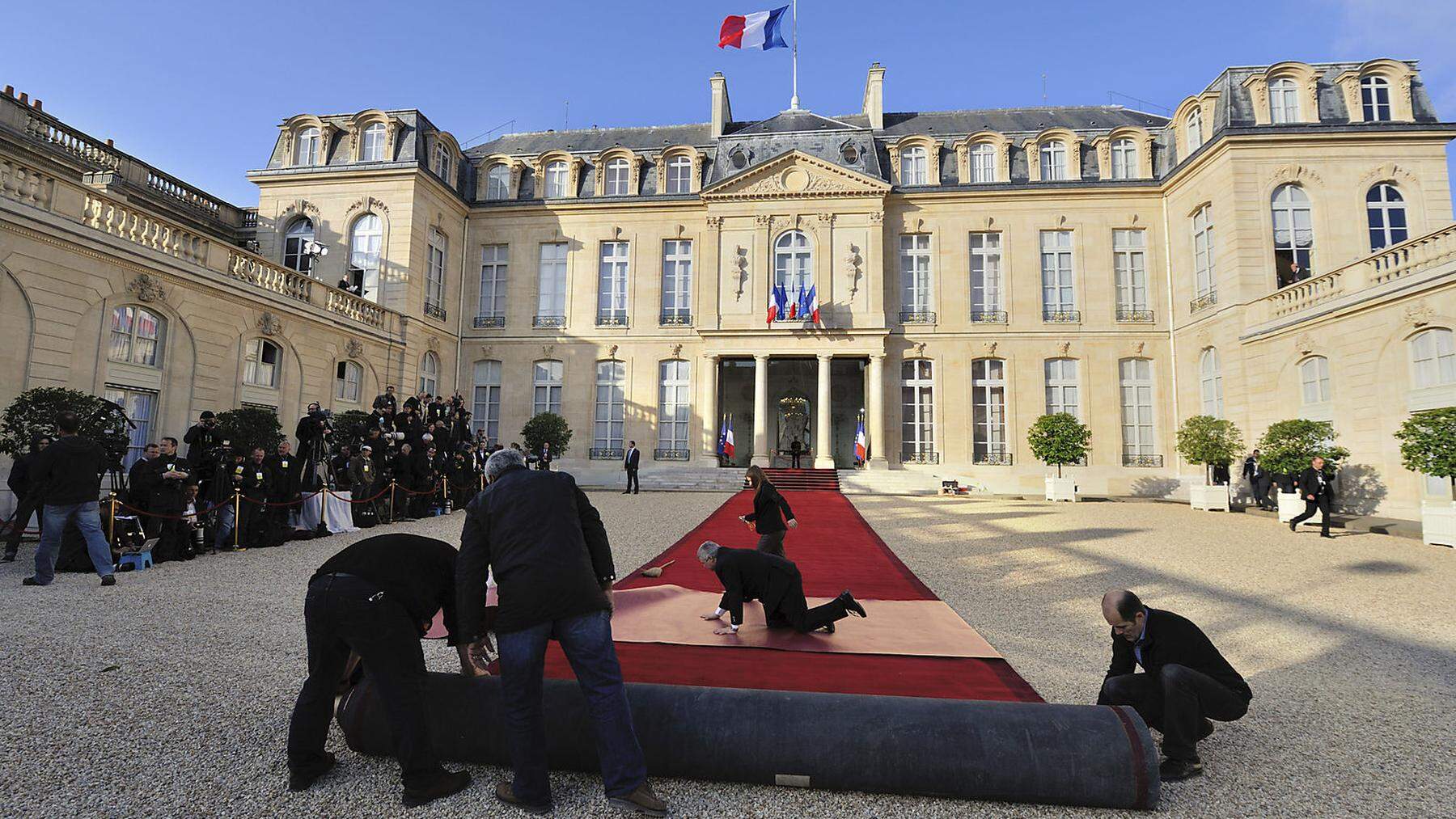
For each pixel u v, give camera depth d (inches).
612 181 1067.3
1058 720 121.8
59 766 124.8
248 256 631.8
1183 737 130.3
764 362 975.6
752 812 115.9
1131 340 940.0
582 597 115.6
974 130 1081.4
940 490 882.8
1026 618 254.4
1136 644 144.1
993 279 987.9
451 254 1018.7
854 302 969.5
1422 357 563.8
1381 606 280.2
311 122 949.2
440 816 112.7
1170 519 594.2
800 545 428.1
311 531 432.5
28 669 172.7
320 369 717.3
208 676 174.2
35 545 379.9
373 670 117.6
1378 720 163.0
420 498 547.2
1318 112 797.9
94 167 695.1
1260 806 120.9
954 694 166.6
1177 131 919.0
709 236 1003.3
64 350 462.9
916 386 979.9
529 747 113.8
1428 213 758.5
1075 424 832.3
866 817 115.2
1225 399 794.2
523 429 916.6
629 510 603.2
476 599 117.9
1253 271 772.0
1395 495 581.6
